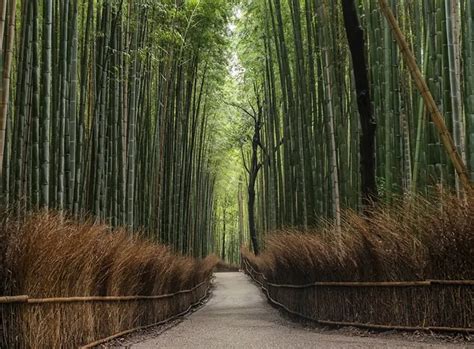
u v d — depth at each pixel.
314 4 8.16
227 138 20.52
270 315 9.31
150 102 9.48
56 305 3.92
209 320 8.52
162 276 7.62
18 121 5.00
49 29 5.14
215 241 30.06
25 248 3.50
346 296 5.99
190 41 11.23
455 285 4.70
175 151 11.41
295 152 9.90
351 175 8.01
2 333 3.24
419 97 6.48
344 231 6.14
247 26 12.70
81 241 4.45
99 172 6.82
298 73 9.03
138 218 8.98
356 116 7.62
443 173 5.77
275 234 10.02
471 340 4.48
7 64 3.54
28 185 5.15
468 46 5.65
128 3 7.46
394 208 5.59
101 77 6.93
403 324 5.12
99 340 4.94
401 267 5.16
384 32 6.76
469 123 5.53
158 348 4.93
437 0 5.98
